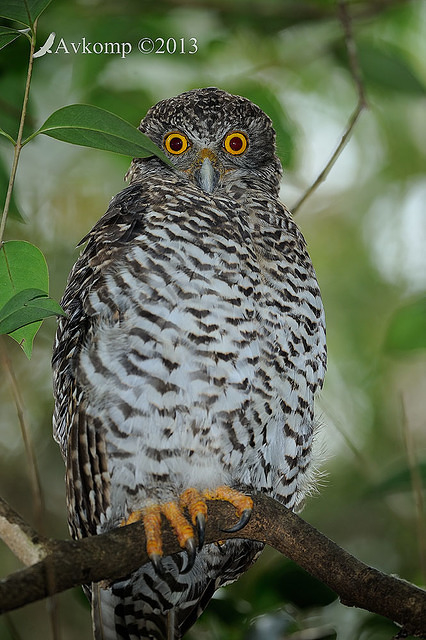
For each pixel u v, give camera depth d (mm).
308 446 8945
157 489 8023
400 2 12219
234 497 7527
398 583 6617
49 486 14336
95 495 8133
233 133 10211
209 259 8078
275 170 10562
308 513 14336
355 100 15664
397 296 16734
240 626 8977
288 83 14969
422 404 15562
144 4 11688
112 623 8602
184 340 7867
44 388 14523
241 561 9102
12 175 6117
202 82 12320
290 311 8422
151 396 7871
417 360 15625
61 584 5902
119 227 8469
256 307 8195
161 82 12680
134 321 7887
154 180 9500
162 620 8719
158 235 8148
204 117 10188
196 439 7977
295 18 12023
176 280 7953
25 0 6195
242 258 8227
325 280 17016
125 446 7953
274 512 7344
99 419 7941
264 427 8391
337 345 16344
